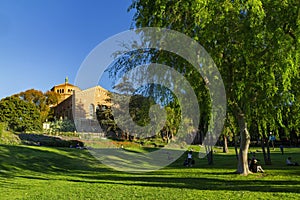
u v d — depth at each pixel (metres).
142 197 11.37
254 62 12.88
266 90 13.41
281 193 11.23
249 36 12.24
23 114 58.34
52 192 13.34
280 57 12.15
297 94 15.43
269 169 20.41
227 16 12.01
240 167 17.98
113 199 11.25
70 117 48.84
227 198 10.62
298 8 11.66
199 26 12.11
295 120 17.17
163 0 12.43
